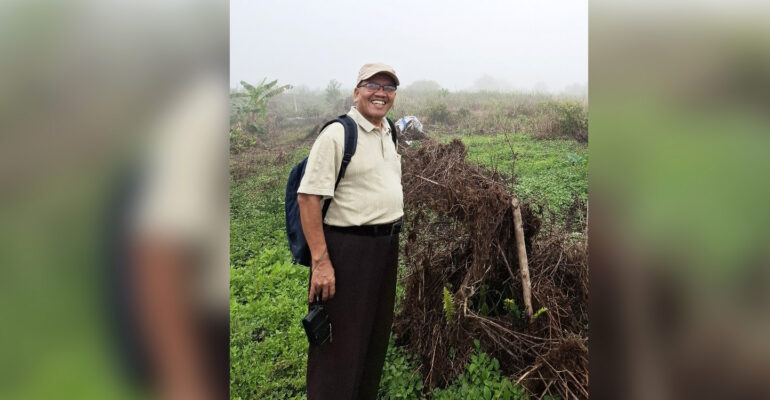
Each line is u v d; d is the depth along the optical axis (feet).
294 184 6.76
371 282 6.42
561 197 15.97
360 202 6.20
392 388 7.72
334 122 6.24
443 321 8.22
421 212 8.88
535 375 7.47
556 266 8.57
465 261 8.95
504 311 8.83
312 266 6.20
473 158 22.25
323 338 6.17
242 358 8.77
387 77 6.23
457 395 7.37
